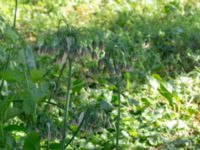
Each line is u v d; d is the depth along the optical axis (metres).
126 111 5.37
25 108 3.18
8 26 3.50
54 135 3.29
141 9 9.01
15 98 3.28
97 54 3.17
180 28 7.75
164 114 5.33
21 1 9.25
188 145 4.71
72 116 3.62
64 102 4.01
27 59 3.45
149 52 6.96
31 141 3.22
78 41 3.12
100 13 8.62
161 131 5.04
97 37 3.18
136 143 4.77
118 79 3.42
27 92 3.18
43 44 3.15
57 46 3.11
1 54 3.63
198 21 8.38
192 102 5.79
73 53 3.11
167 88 5.32
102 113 3.34
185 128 5.12
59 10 8.78
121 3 9.38
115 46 3.32
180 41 7.34
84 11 8.95
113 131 4.76
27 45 3.48
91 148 4.40
